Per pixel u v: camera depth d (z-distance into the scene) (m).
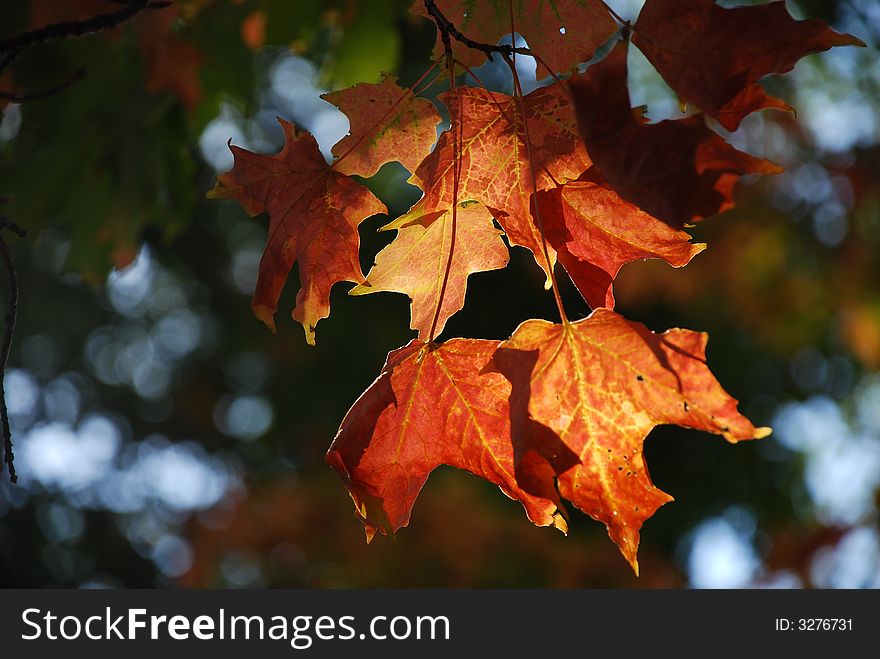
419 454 1.10
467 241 1.12
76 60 1.54
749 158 1.02
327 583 3.33
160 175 1.76
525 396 1.06
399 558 3.24
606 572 3.33
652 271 3.31
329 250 1.13
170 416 4.37
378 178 3.38
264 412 4.09
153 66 1.57
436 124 1.12
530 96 1.10
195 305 4.32
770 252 3.36
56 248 3.69
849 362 3.95
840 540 3.26
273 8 1.56
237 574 3.54
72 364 4.30
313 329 1.13
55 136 1.70
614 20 1.13
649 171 1.03
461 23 1.13
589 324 1.06
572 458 1.06
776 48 1.05
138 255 1.81
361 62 1.59
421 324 1.12
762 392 4.04
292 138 1.12
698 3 1.06
